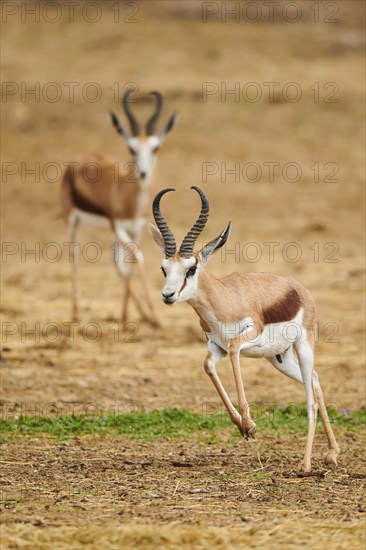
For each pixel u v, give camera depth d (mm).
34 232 57625
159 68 82625
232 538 15031
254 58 84562
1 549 14594
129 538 14977
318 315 38375
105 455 21344
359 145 71188
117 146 70625
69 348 33469
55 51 87375
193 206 61031
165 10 94312
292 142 71312
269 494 17938
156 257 51188
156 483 18766
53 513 16406
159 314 39375
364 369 31078
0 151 70312
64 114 76000
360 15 93000
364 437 23359
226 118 74688
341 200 62312
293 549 14719
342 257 49719
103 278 46125
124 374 30281
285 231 55688
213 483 18812
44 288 43625
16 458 20906
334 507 16969
